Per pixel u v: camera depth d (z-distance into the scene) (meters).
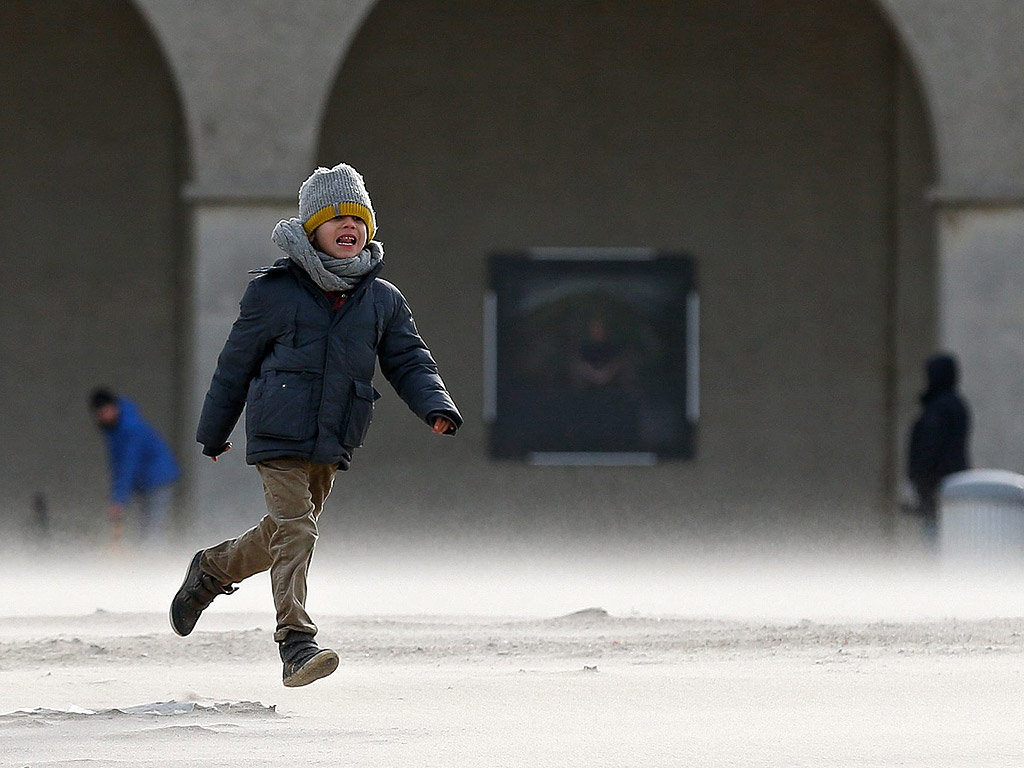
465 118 76.88
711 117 77.12
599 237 76.94
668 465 76.56
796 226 77.12
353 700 25.09
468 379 76.62
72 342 76.44
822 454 76.88
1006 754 20.06
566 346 76.56
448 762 19.44
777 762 19.56
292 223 23.95
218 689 26.34
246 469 62.53
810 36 76.94
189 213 74.31
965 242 64.31
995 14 64.12
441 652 31.73
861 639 33.06
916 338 76.38
